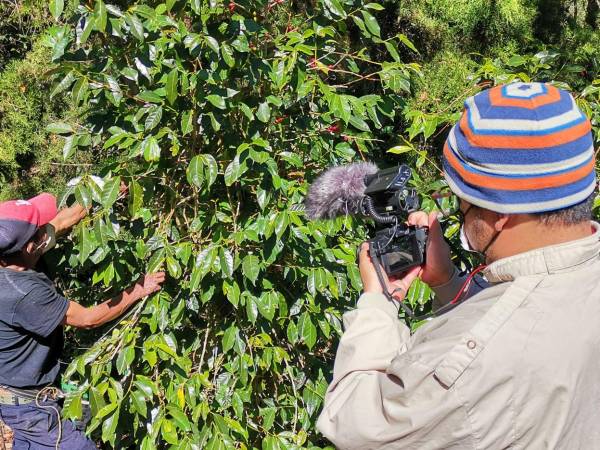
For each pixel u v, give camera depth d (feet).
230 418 7.63
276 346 7.83
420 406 3.15
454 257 5.57
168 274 7.91
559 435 3.10
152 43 6.88
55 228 8.12
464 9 13.35
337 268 7.67
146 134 7.18
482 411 3.08
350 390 3.51
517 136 3.10
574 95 8.52
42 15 11.27
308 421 7.90
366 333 3.66
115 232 7.20
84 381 8.02
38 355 7.95
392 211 4.18
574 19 15.87
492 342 3.09
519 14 13.98
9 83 11.18
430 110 11.84
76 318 7.71
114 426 7.07
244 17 7.23
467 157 3.26
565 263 3.19
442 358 3.13
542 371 3.06
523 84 3.28
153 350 7.22
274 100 7.04
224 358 8.03
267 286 7.36
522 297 3.17
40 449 8.06
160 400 7.51
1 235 7.47
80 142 7.30
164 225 7.65
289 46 7.04
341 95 7.22
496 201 3.19
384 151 10.64
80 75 6.79
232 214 7.52
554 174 3.10
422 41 13.38
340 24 7.59
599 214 8.02
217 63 6.73
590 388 3.18
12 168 11.51
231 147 7.30
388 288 3.99
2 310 7.53
